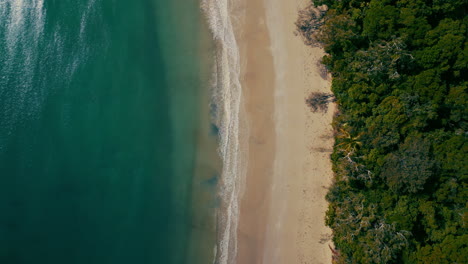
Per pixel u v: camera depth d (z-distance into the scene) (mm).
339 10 39656
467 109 36750
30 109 40594
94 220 39469
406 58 37531
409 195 36531
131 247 39188
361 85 37500
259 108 40625
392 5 38969
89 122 41062
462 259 34094
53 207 39406
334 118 38875
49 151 40188
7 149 39781
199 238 39281
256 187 39594
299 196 39281
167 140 41219
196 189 40156
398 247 34969
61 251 38812
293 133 40156
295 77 40969
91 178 40188
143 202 40062
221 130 40781
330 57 39625
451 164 36031
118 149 40906
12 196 39250
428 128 38031
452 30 37312
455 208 36500
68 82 41375
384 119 36844
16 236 38781
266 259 38688
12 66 41125
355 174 36812
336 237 37000
